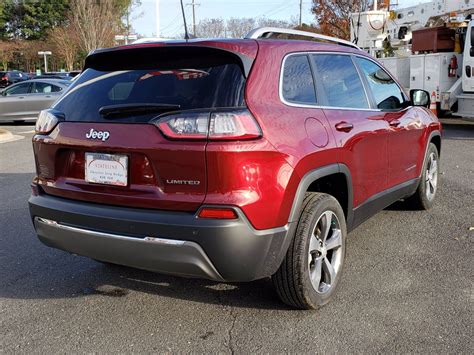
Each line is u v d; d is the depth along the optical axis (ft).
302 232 11.18
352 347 10.52
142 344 10.81
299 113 11.44
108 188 10.88
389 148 15.46
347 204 13.26
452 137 41.37
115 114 10.90
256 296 12.94
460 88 45.60
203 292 13.25
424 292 12.94
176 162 10.00
